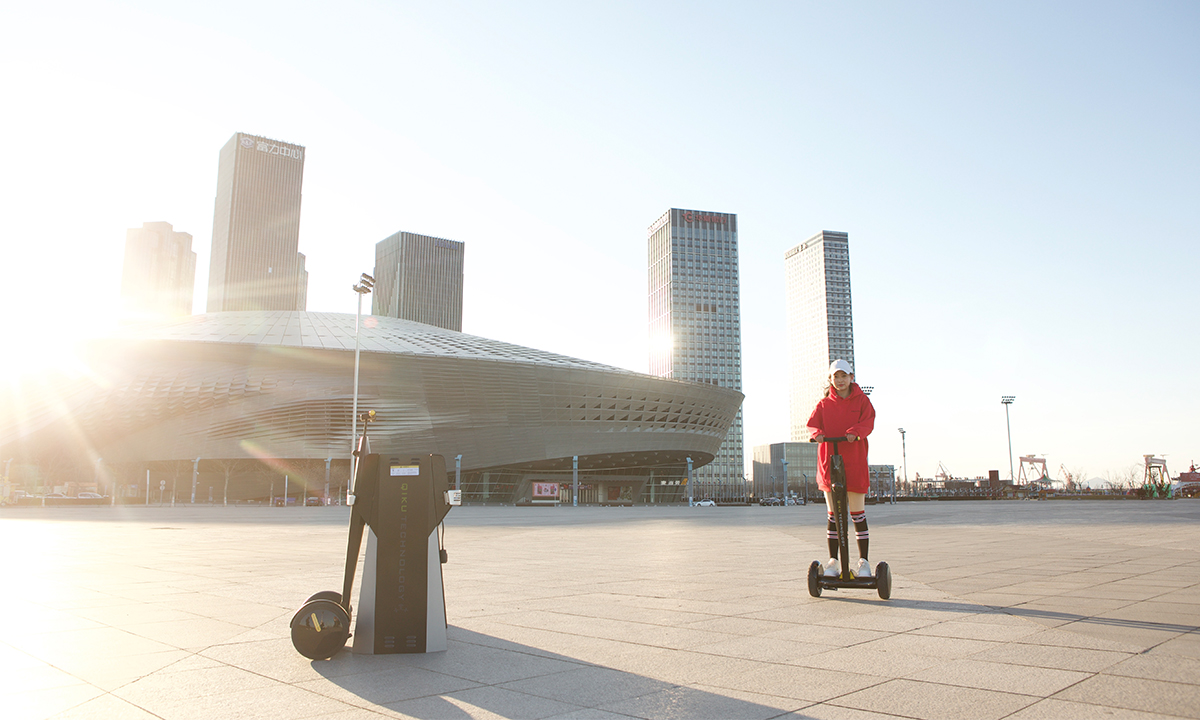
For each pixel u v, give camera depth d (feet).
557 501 320.50
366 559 20.12
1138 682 14.87
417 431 285.64
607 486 412.57
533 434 308.60
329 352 279.08
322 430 278.67
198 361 284.61
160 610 26.86
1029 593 28.14
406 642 19.42
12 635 22.07
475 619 24.34
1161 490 356.18
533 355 334.85
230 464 281.54
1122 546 51.13
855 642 19.47
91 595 30.89
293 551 55.57
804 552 52.11
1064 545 52.75
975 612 23.94
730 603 27.09
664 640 20.33
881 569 26.78
